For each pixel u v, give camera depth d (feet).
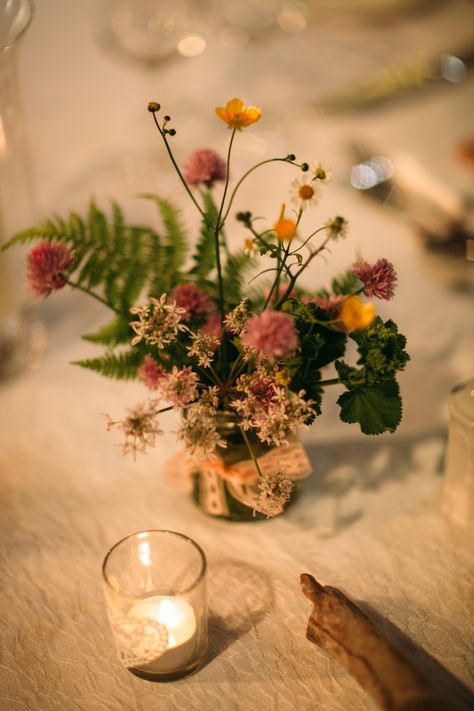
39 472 2.23
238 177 3.37
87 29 4.65
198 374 1.83
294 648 1.78
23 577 1.95
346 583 1.92
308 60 4.12
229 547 2.01
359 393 1.76
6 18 2.20
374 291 1.72
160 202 2.08
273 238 2.00
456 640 1.79
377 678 1.54
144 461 2.27
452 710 1.45
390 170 3.12
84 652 1.79
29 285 1.86
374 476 2.19
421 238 2.87
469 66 3.87
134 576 1.75
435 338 2.62
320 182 1.64
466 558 1.96
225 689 1.71
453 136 3.38
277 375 1.67
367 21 4.42
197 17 4.10
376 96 3.71
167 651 1.67
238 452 1.89
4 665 1.76
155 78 3.89
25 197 2.55
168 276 2.04
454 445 1.94
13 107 2.38
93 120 3.83
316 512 2.09
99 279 2.05
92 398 2.49
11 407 2.45
